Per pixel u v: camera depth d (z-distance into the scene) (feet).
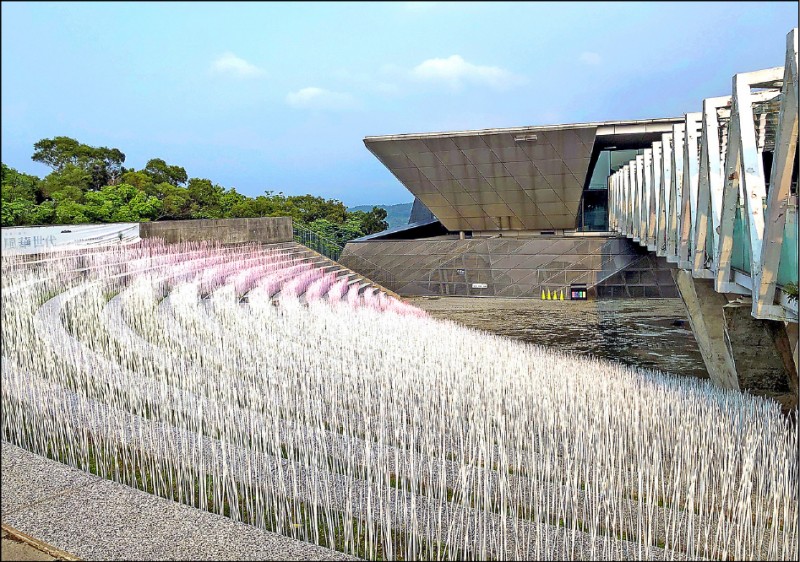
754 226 24.91
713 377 40.65
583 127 82.17
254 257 75.97
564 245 91.86
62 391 25.64
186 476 19.11
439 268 96.73
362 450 22.81
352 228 159.63
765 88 28.58
